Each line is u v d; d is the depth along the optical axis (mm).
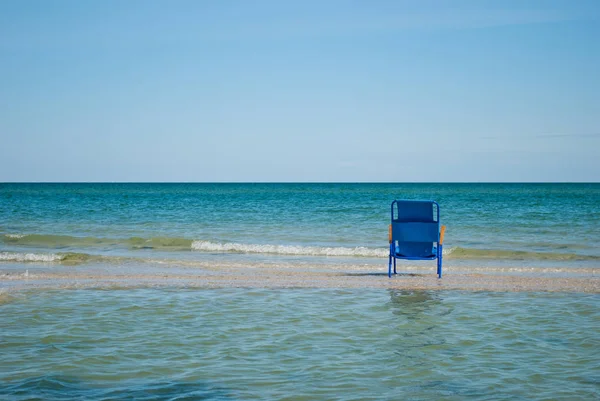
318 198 72062
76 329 8258
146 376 6188
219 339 7738
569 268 15305
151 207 48250
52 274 13672
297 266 15492
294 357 6918
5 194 87250
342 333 8078
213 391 5727
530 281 12758
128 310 9586
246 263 15977
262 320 8875
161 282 12516
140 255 18359
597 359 6812
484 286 12031
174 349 7242
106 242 21859
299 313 9383
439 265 13219
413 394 5648
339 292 11320
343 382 6004
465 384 5941
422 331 8188
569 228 28109
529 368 6477
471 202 58125
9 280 12812
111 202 58750
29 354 6984
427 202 13094
